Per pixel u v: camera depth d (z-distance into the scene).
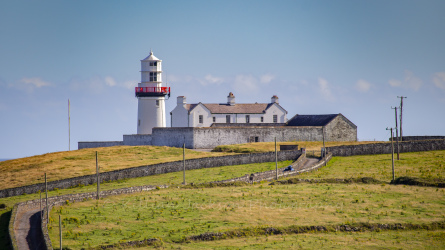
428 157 119.88
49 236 62.81
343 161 118.62
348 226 69.44
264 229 67.62
